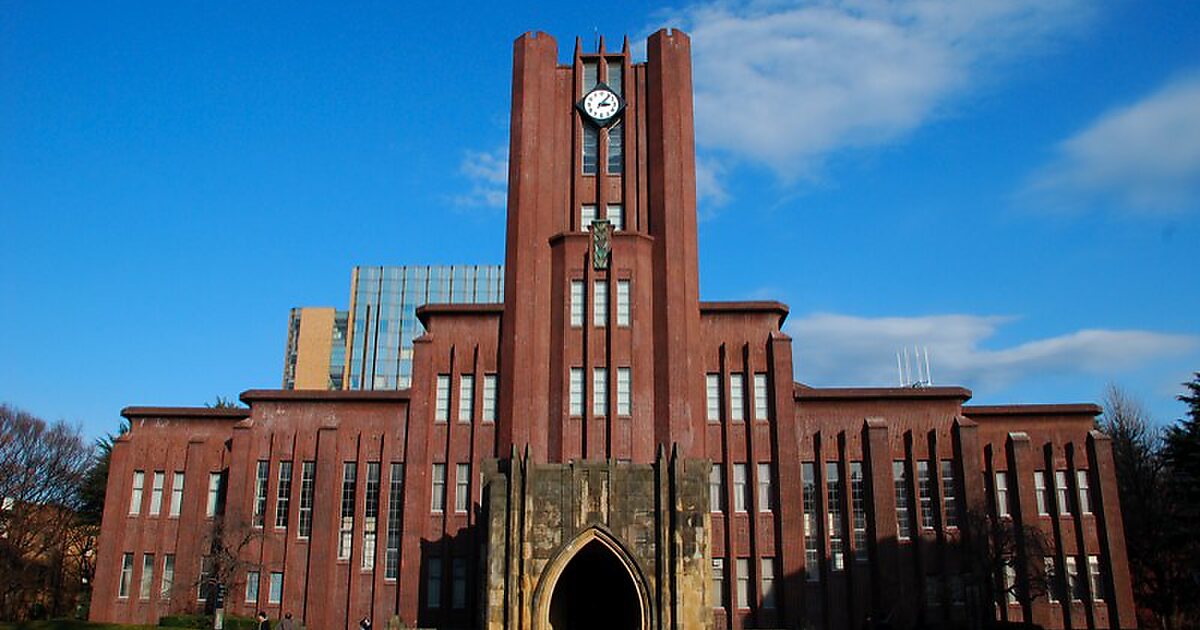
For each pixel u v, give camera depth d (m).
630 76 57.12
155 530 56.88
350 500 54.97
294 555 54.12
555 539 40.94
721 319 55.50
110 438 86.19
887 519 52.81
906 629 50.84
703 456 51.84
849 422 55.00
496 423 53.53
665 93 55.91
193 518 56.16
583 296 52.12
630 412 49.88
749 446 53.50
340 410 56.41
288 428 56.44
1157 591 67.31
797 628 50.62
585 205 55.31
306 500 55.25
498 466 44.25
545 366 51.47
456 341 55.28
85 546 84.88
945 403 55.28
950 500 53.88
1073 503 55.03
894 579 51.91
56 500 80.50
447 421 54.47
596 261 52.31
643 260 52.50
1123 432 75.12
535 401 50.69
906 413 55.19
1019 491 54.19
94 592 55.75
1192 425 64.00
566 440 49.62
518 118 55.44
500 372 53.09
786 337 54.78
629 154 55.41
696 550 40.66
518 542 40.88
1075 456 55.97
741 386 54.62
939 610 51.81
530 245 53.06
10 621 76.19
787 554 51.78
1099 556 54.28
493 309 55.28
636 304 51.50
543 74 56.59
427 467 53.81
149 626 52.00
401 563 52.25
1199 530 61.97
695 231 54.50
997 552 50.91
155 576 55.97
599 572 52.25
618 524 41.12
